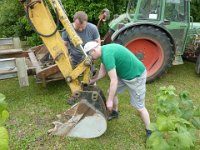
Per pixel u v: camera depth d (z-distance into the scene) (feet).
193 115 6.27
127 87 11.39
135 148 11.33
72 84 12.38
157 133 5.58
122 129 12.55
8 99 15.15
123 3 24.62
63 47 12.28
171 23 17.48
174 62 18.08
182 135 5.31
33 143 11.42
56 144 11.38
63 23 11.85
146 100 15.42
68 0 22.41
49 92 16.07
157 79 18.07
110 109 11.00
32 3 11.87
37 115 13.53
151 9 17.26
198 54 18.88
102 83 17.48
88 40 13.93
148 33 16.78
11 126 12.54
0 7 26.45
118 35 17.06
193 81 18.16
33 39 23.44
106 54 10.30
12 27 25.75
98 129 11.60
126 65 10.69
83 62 11.93
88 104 11.32
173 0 17.10
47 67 14.93
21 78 13.79
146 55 17.69
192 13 26.35
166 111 6.19
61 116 12.61
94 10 22.89
